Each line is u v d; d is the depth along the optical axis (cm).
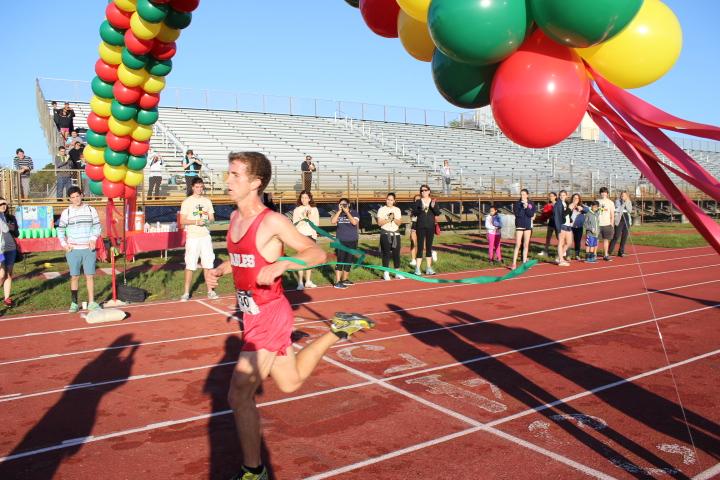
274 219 349
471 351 689
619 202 1795
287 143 3058
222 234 2138
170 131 2847
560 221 1527
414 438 441
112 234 997
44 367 635
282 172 2462
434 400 522
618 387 557
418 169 3125
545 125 332
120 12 761
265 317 351
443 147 3631
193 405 515
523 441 434
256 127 3194
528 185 3275
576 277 1346
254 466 350
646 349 699
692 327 821
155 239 1505
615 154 4506
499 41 317
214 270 391
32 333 792
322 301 1038
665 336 765
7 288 963
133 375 604
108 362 653
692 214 304
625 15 292
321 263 344
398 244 1308
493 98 346
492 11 309
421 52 411
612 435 444
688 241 2255
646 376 592
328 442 434
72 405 517
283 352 354
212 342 741
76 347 718
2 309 942
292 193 2278
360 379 583
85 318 875
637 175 4097
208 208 1039
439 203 2803
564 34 303
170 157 2517
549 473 384
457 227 2903
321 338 368
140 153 916
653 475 380
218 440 441
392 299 1058
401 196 2555
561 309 961
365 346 712
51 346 723
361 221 2606
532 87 325
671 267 1538
